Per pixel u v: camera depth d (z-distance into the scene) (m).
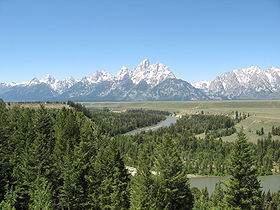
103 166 54.28
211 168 157.25
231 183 42.09
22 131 80.56
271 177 151.38
